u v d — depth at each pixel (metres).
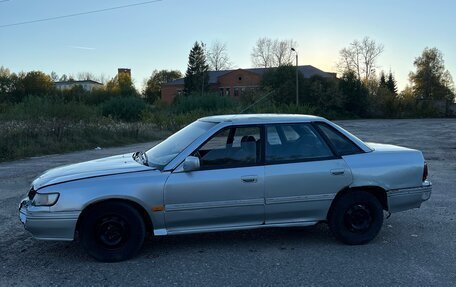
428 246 5.21
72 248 5.17
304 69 92.56
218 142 4.98
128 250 4.70
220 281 4.19
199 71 96.62
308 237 5.57
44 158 14.94
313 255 4.90
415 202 5.40
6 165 13.03
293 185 5.02
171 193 4.71
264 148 5.05
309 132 5.24
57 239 4.55
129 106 39.84
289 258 4.80
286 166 5.02
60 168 5.24
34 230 4.53
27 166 12.73
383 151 5.41
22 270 4.50
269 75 67.44
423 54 96.75
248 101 46.75
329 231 5.84
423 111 71.81
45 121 20.41
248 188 4.89
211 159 4.91
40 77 82.62
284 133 5.17
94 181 4.61
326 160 5.15
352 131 33.44
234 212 4.90
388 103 71.62
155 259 4.79
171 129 29.78
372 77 89.19
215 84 98.75
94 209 4.61
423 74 95.88
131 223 4.69
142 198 4.65
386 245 5.25
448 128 37.78
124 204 4.66
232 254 4.94
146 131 24.95
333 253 4.96
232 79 96.44
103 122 24.17
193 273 4.39
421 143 21.36
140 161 5.21
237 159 4.97
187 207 4.77
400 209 5.37
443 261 4.71
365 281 4.18
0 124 19.45
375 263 4.65
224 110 37.81
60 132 19.25
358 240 5.22
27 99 26.22
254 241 5.40
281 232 5.77
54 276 4.34
